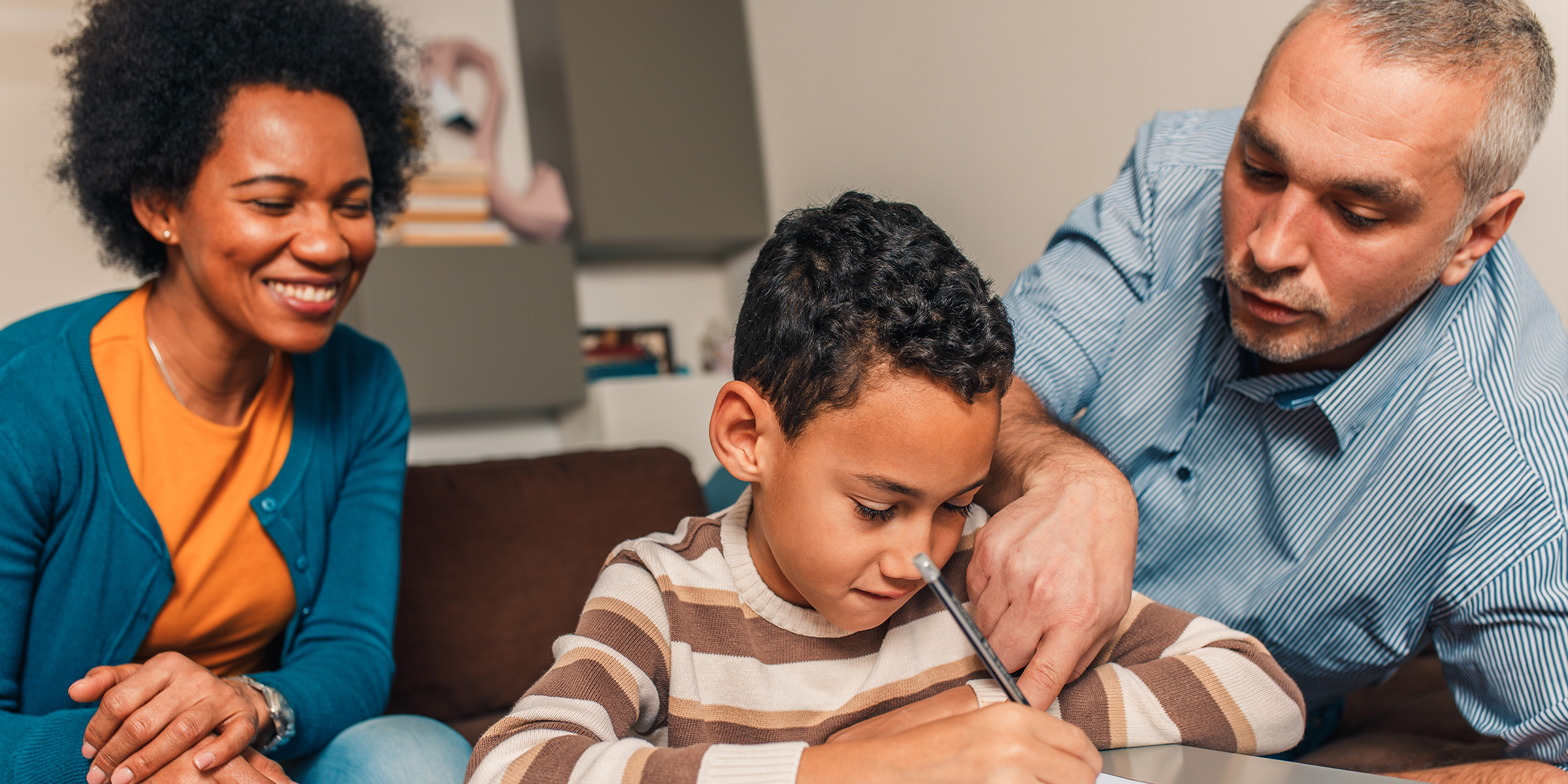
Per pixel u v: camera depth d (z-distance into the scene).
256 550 1.10
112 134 0.97
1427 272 0.84
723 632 0.76
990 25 2.21
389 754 0.93
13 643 0.93
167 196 0.98
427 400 2.67
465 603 1.56
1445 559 0.95
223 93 0.94
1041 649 0.70
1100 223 1.20
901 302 0.62
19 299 2.32
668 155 2.96
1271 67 0.83
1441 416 0.93
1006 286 2.23
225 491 1.08
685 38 3.02
